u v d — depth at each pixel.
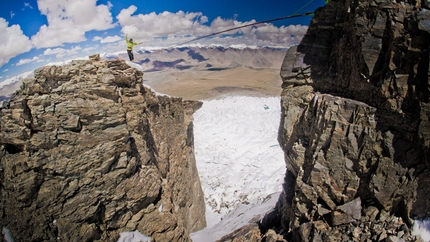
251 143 46.38
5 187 9.87
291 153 14.05
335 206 11.38
